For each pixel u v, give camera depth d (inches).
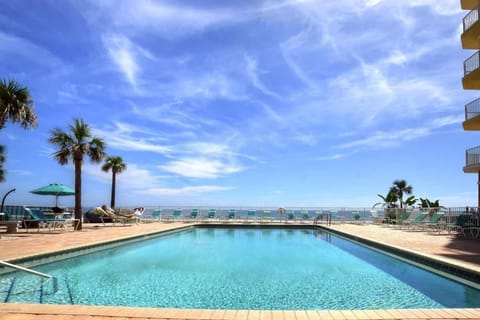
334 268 339.6
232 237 665.0
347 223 967.6
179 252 449.1
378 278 294.4
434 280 287.1
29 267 320.2
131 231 613.9
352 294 243.6
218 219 1042.1
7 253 329.4
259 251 462.0
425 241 462.6
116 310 156.7
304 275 306.0
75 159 665.6
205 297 235.8
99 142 690.8
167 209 1055.6
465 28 712.4
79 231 600.1
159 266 346.0
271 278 293.3
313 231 828.6
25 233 547.5
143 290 251.9
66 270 320.5
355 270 329.4
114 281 278.7
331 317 149.2
